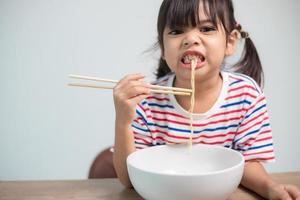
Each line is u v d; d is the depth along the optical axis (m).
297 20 1.79
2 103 1.79
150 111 0.98
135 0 1.72
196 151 0.82
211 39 0.83
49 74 1.77
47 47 1.74
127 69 1.77
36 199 0.74
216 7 0.84
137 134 0.97
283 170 1.93
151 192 0.63
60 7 1.71
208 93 0.95
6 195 0.76
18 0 1.69
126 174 0.80
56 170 1.87
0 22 1.70
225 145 0.97
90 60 1.76
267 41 1.78
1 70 1.75
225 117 0.95
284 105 1.86
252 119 0.95
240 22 1.74
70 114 1.81
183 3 0.82
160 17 0.90
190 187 0.59
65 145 1.84
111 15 1.72
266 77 1.81
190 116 0.89
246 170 0.84
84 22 1.72
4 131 1.82
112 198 0.75
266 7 1.75
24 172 1.87
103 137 1.84
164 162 0.82
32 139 1.83
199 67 0.84
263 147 0.94
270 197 0.73
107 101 1.80
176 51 0.84
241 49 1.32
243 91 0.96
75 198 0.75
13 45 1.73
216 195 0.61
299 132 1.90
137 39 1.75
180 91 0.87
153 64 1.73
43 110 1.81
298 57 1.82
